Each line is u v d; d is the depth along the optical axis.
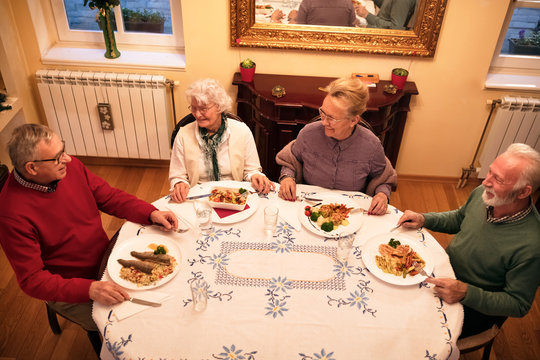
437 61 3.06
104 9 2.99
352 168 2.13
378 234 1.81
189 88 2.06
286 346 1.40
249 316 1.49
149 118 3.29
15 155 1.56
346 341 1.42
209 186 2.08
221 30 3.03
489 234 1.72
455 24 2.91
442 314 1.52
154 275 1.61
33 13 3.06
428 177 3.61
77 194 1.84
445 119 3.31
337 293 1.58
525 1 2.95
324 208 1.93
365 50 3.02
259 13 2.96
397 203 3.39
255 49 3.10
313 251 1.75
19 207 1.64
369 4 2.88
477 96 3.19
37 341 2.29
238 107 3.23
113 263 1.66
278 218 1.91
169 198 2.01
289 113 2.94
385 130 3.09
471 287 1.58
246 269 1.66
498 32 2.92
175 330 1.44
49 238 1.74
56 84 3.13
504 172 1.57
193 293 1.49
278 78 3.14
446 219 2.00
